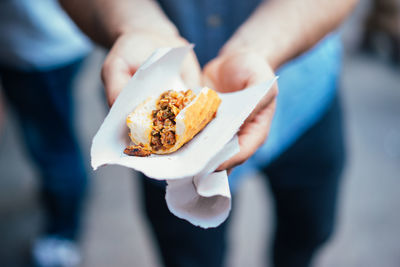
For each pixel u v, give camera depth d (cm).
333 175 82
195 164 46
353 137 154
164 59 54
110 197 130
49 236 112
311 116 77
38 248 110
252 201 126
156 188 73
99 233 117
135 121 52
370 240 112
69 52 104
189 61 62
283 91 74
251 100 51
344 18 69
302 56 73
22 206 130
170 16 72
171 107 53
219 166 48
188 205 47
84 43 108
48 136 106
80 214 115
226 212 47
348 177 134
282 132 76
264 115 54
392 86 191
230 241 99
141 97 54
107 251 112
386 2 209
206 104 53
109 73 55
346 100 178
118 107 52
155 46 57
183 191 47
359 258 107
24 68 99
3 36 95
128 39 58
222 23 72
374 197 126
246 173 78
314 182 81
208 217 47
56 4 100
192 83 60
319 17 65
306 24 64
